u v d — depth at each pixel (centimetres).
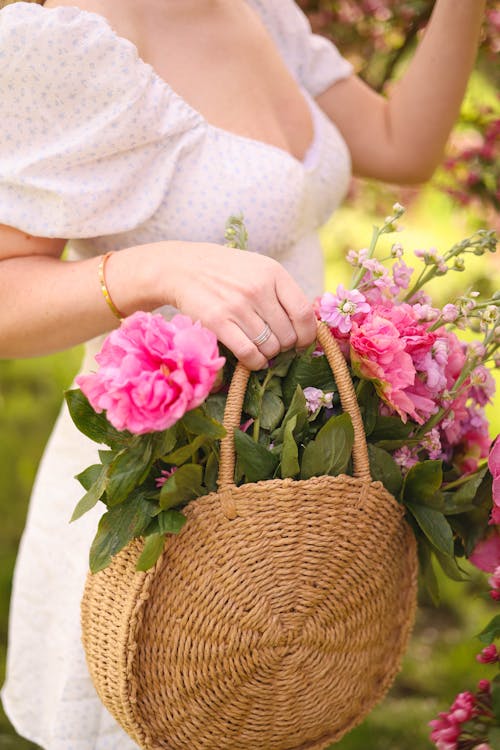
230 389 139
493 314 145
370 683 150
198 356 130
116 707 142
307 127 170
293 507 138
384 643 149
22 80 148
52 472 168
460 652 256
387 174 189
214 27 160
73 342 153
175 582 138
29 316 150
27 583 170
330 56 183
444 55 178
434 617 279
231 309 140
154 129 152
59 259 155
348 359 144
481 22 177
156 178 154
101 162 152
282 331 141
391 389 139
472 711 147
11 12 147
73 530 164
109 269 148
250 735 143
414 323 144
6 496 320
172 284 143
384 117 186
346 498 140
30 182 149
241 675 140
